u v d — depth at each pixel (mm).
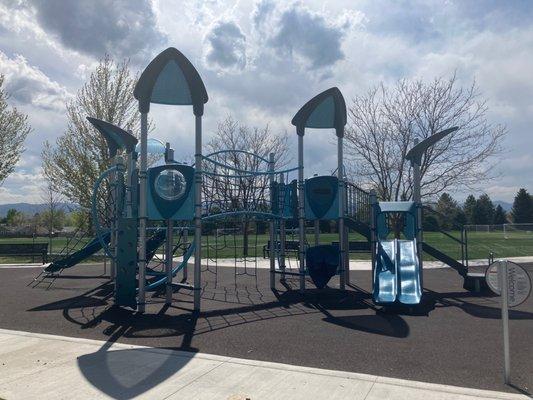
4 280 17016
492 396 5270
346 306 11570
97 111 26406
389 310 10953
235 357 6945
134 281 10984
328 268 13539
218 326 9250
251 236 49125
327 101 14055
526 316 10125
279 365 6469
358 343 7820
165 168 10883
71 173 26031
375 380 5824
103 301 12398
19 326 9266
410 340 8031
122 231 11219
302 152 14305
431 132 24531
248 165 31391
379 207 13586
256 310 11078
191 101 11250
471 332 8617
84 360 6770
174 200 10812
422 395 5297
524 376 6020
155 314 10578
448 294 13242
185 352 7223
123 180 12977
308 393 5383
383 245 13109
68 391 5508
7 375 6078
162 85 10984
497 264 5938
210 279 17453
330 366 6492
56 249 33094
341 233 14156
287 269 19531
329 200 14094
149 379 5930
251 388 5570
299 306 11625
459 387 5574
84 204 26234
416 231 13539
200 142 11102
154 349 7395
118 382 5820
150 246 16391
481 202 90188
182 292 14086
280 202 15180
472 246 33125
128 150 14297
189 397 5309
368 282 15992
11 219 81938
